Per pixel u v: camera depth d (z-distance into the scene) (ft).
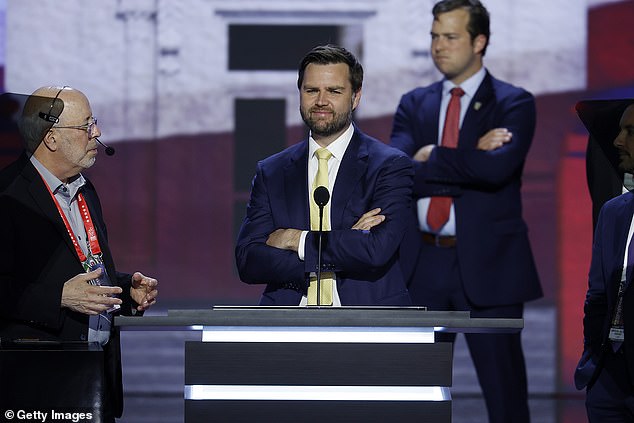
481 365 49.44
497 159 48.01
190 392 30.40
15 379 32.22
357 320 30.07
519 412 49.21
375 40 71.26
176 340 73.00
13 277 34.60
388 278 37.76
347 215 37.70
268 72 72.23
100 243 36.99
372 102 71.15
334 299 37.42
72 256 35.32
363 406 30.30
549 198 71.10
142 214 72.02
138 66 71.41
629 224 35.14
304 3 71.61
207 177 72.28
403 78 71.15
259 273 37.01
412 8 70.95
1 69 70.28
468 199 48.70
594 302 35.94
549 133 70.79
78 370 32.42
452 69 49.75
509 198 49.44
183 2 71.61
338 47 38.32
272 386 30.42
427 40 70.95
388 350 30.42
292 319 30.14
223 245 72.59
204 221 72.43
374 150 38.70
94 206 37.58
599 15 70.08
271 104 72.38
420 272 48.88
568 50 70.28
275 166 39.17
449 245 48.67
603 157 37.14
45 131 35.55
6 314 34.17
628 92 70.03
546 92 70.64
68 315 35.01
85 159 36.35
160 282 72.18
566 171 70.90
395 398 30.37
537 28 70.44
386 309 31.24
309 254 36.09
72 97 36.35
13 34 70.28
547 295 71.20
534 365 71.36
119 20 71.15
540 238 71.26
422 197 48.91
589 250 71.10
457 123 49.83
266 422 30.27
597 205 37.52
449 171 48.26
